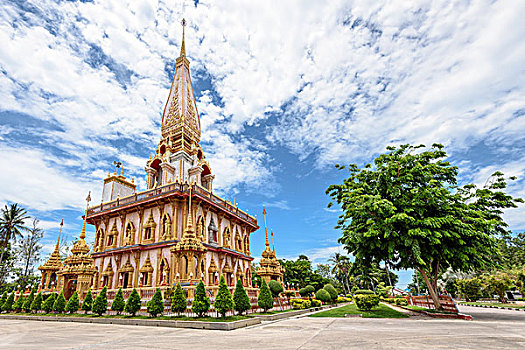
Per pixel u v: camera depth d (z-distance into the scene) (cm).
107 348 859
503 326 1348
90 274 2556
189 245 2125
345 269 7362
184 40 4516
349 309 2552
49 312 2338
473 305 3997
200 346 868
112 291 2245
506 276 4569
